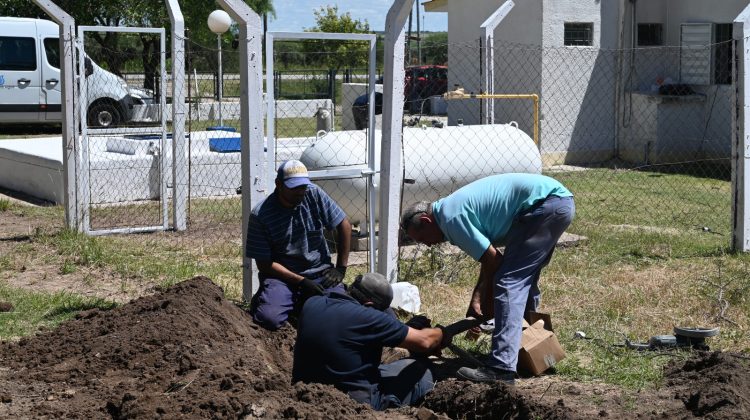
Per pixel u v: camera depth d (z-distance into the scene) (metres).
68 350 5.91
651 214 12.84
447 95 11.62
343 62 28.28
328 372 5.06
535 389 5.46
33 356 5.89
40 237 10.43
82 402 5.13
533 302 6.09
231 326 6.10
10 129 25.11
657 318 7.14
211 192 14.50
